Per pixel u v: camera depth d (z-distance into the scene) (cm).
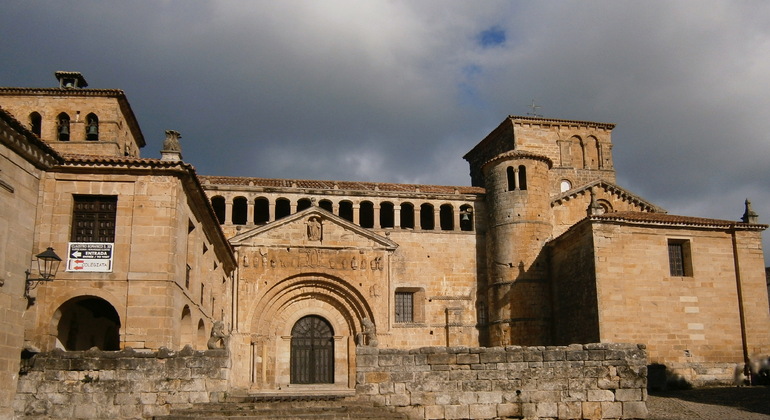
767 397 3428
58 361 2241
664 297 4328
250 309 4853
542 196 5247
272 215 5209
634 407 2473
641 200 5709
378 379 2436
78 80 4238
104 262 2744
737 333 4384
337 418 2214
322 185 5406
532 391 2462
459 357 2472
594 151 6212
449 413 2423
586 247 4438
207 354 2328
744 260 4491
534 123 6119
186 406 2266
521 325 4956
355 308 5038
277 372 4912
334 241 5053
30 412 2197
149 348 2675
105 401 2233
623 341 4206
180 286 2912
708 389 4025
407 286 5272
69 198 2794
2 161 2103
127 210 2802
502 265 5150
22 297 2214
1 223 2095
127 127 4438
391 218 5766
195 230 3369
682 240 4475
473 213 5512
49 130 4053
